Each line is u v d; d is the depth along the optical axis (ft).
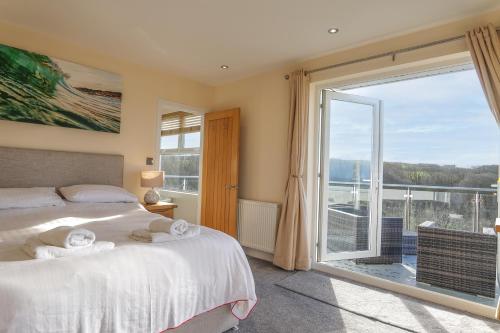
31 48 9.68
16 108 9.30
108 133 11.54
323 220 11.58
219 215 13.65
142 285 4.87
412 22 8.50
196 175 16.87
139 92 12.41
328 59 10.85
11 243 5.49
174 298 5.27
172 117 18.42
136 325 4.75
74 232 4.93
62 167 10.20
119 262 4.82
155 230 6.15
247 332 6.67
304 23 8.76
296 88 11.29
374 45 9.73
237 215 13.29
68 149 10.54
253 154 13.24
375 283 9.71
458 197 11.48
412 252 13.61
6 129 9.29
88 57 10.95
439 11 7.89
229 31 9.43
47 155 9.87
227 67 12.58
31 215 7.65
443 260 9.64
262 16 8.45
